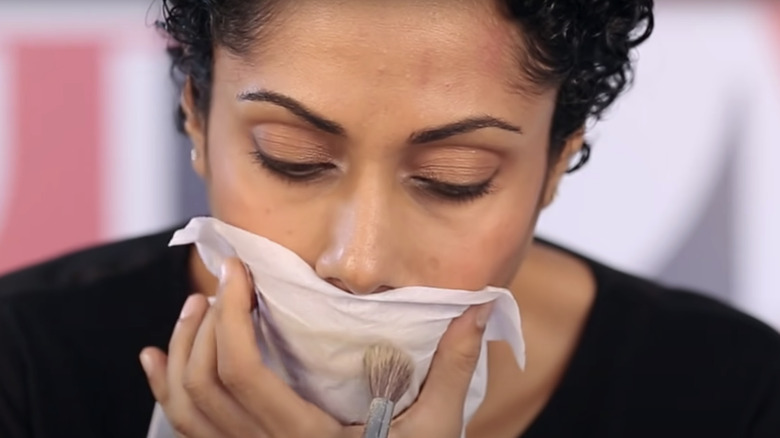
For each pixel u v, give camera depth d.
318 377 1.02
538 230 2.21
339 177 0.97
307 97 0.93
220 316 1.02
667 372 1.32
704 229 2.22
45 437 1.26
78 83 2.18
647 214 2.21
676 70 2.21
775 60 2.21
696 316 1.36
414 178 0.97
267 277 1.00
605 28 1.04
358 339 1.00
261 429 1.07
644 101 2.21
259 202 1.00
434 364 1.05
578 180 2.21
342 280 0.97
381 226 0.95
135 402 1.27
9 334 1.29
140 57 2.18
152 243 1.37
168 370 1.10
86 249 1.39
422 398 1.05
